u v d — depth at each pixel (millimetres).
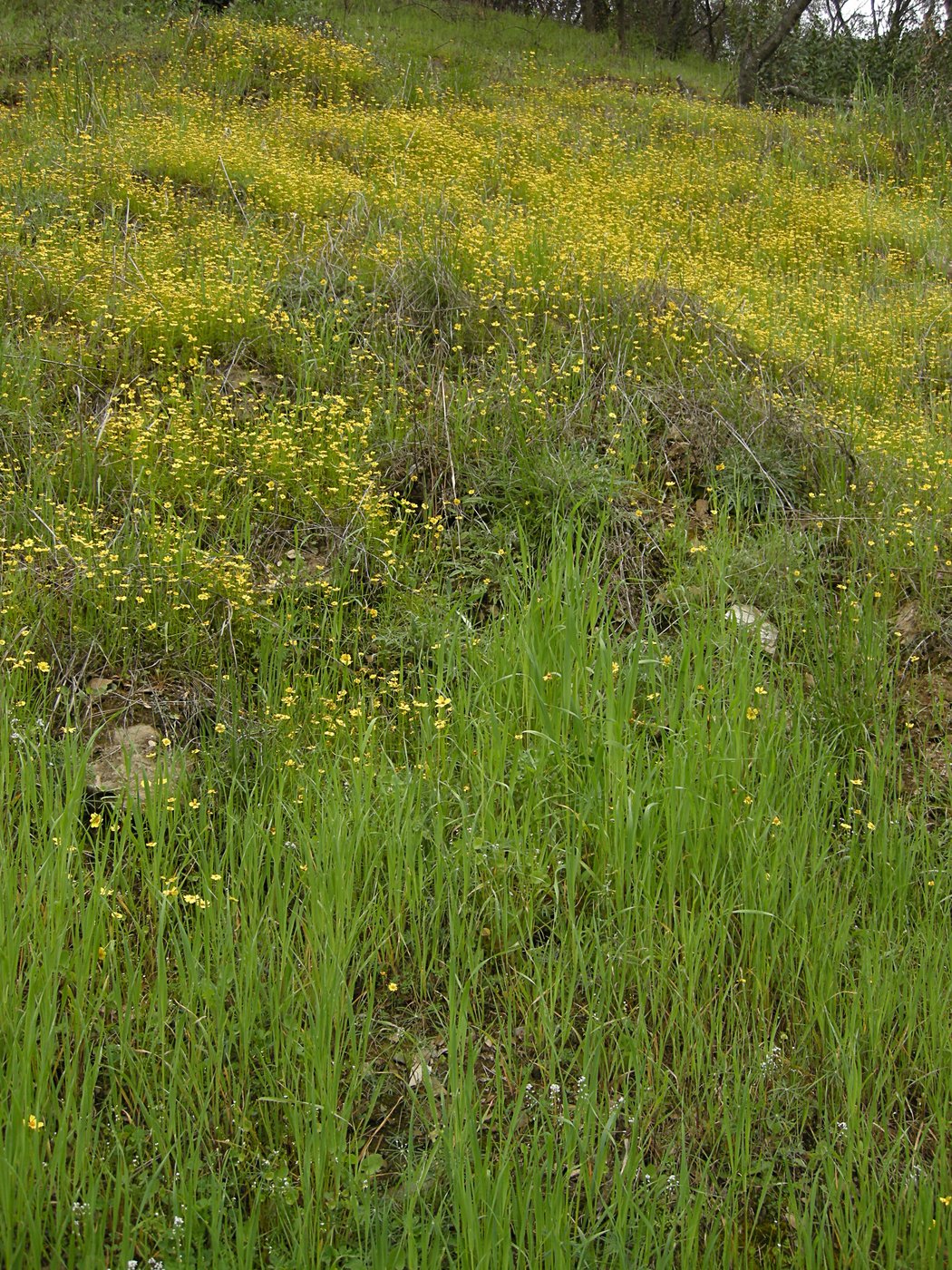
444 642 4570
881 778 4012
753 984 3414
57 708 4180
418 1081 3121
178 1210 2592
